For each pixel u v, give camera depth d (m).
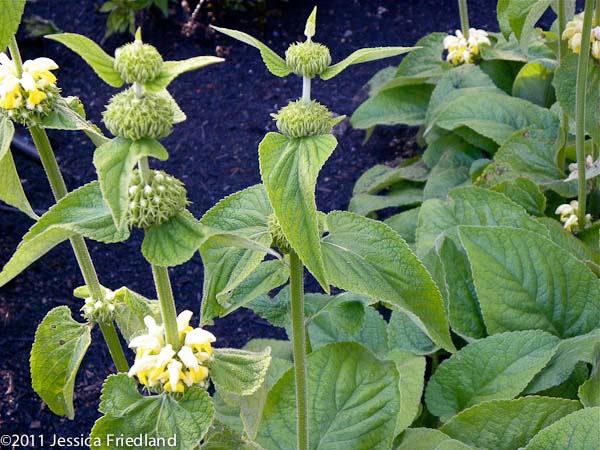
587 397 0.75
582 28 0.87
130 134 0.42
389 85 1.39
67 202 0.47
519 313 0.86
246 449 0.60
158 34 1.75
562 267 0.87
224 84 1.65
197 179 1.44
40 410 1.04
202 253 0.56
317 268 0.47
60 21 1.78
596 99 0.93
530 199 1.05
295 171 0.48
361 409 0.73
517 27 0.96
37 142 0.59
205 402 0.49
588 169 1.00
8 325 1.16
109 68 0.42
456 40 1.33
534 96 1.31
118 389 0.50
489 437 0.76
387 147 1.52
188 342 0.49
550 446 0.68
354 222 0.55
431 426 0.89
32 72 0.55
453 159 1.28
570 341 0.83
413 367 0.84
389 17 1.80
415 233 1.08
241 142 1.52
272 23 1.79
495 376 0.81
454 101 1.22
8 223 1.32
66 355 0.66
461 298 0.91
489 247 0.87
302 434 0.62
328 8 1.84
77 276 1.25
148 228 0.46
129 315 0.67
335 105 1.60
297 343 0.57
